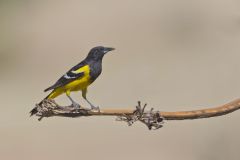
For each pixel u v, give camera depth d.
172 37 29.94
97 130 19.56
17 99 25.12
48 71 29.56
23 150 18.58
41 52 31.36
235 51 23.25
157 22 31.72
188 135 17.78
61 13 34.03
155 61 27.75
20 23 33.72
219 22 27.11
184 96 22.98
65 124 20.36
